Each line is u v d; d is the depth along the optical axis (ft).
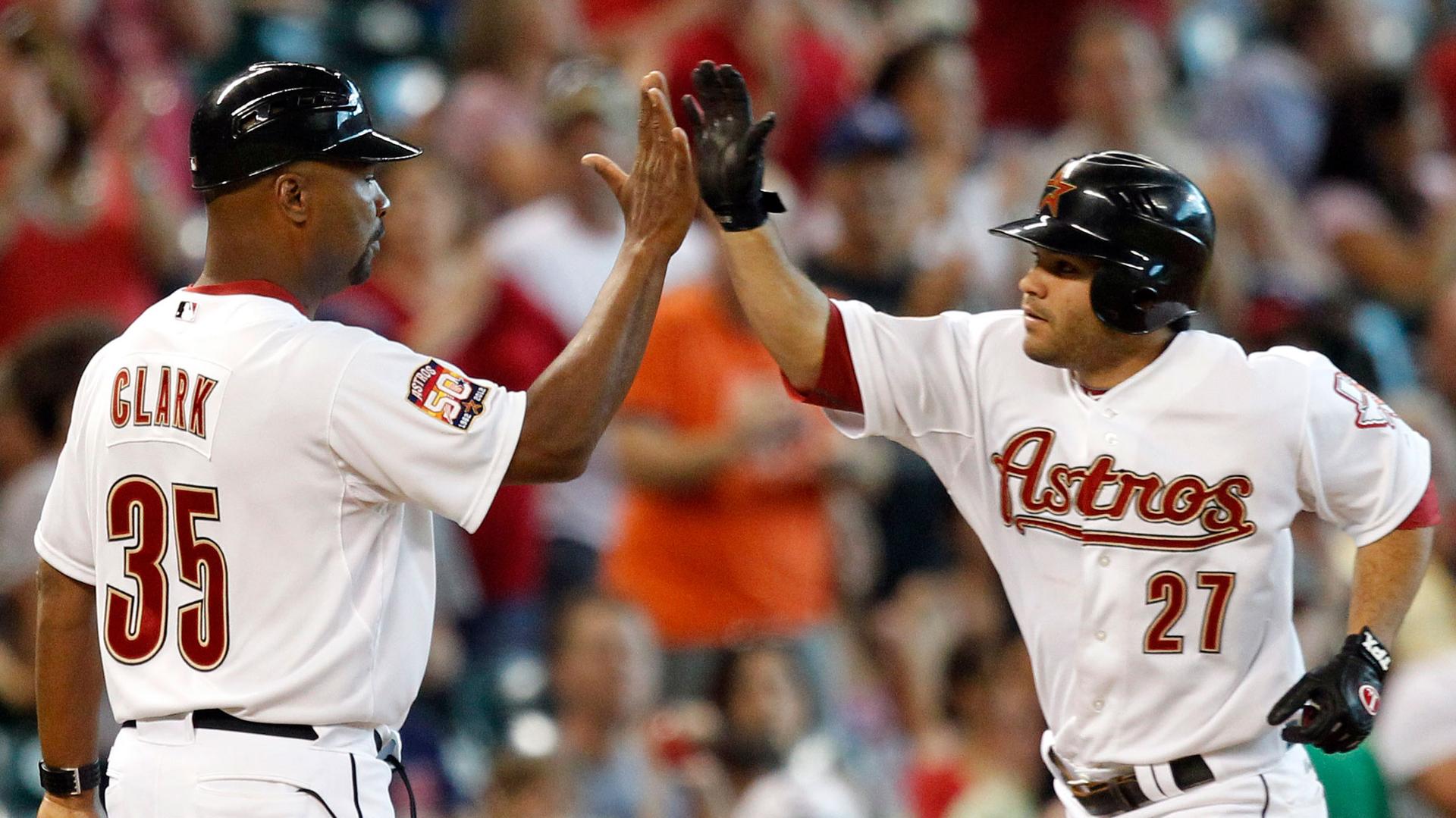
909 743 90.63
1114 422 45.50
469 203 104.78
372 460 41.91
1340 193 120.78
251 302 43.06
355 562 42.45
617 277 44.47
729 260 47.67
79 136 92.43
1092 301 44.68
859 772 86.84
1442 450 80.69
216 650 42.01
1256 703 45.55
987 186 104.99
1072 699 46.44
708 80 47.29
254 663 41.86
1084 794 46.96
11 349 87.61
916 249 98.63
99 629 43.50
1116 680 45.62
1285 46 134.51
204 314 43.06
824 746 82.84
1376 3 147.33
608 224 93.71
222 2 112.57
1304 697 43.91
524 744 76.18
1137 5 127.65
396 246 93.97
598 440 43.73
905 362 47.01
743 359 87.15
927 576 95.25
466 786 80.43
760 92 108.68
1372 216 119.34
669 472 84.74
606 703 79.25
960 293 93.45
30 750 73.92
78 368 81.87
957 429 47.11
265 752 41.75
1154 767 45.73
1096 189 44.78
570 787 76.69
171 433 42.34
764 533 85.56
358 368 42.14
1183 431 45.21
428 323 91.15
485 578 88.43
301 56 115.14
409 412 42.01
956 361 47.14
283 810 41.57
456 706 84.69
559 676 80.33
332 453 42.01
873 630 93.20
